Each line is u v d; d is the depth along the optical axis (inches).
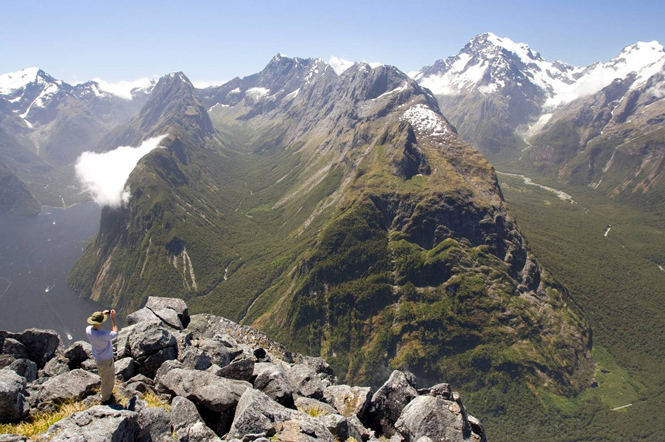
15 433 775.7
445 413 1057.5
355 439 993.5
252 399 902.4
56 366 1171.3
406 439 1054.4
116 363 1149.7
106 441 700.0
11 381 856.9
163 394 1037.8
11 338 1182.3
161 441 829.2
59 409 895.7
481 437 1186.0
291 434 841.5
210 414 969.5
